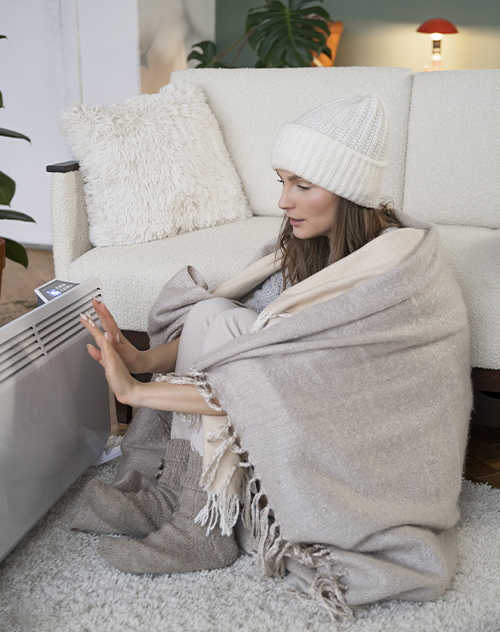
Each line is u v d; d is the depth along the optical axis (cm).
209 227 200
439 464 112
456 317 120
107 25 323
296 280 133
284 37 341
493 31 462
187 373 111
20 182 363
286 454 102
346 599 103
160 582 112
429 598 106
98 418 144
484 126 195
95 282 143
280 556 108
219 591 110
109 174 181
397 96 204
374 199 116
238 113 217
